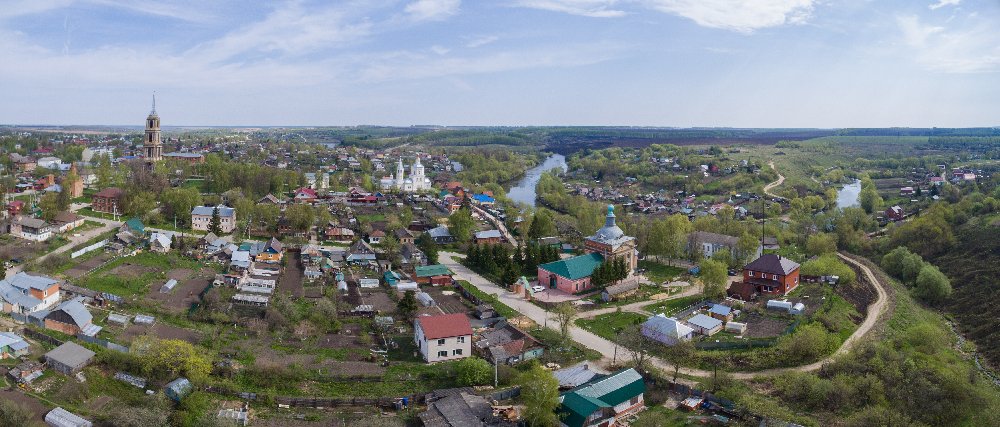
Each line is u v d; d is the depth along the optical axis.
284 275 169.50
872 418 93.75
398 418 97.94
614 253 179.75
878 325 142.00
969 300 166.38
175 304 139.38
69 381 98.94
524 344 126.19
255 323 129.62
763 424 95.62
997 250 188.25
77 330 118.69
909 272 189.50
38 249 171.62
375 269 181.38
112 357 106.00
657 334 130.00
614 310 153.62
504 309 153.12
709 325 134.88
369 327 135.50
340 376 109.69
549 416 94.25
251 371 108.38
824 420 99.19
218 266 171.88
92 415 92.06
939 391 102.12
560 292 169.00
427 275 171.25
